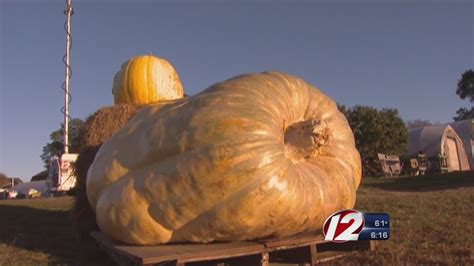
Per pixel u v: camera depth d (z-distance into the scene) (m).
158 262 3.99
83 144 6.53
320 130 4.71
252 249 4.38
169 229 4.43
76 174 6.46
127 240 4.61
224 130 4.27
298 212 4.38
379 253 5.12
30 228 7.86
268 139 4.32
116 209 4.58
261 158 4.20
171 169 4.33
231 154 4.17
